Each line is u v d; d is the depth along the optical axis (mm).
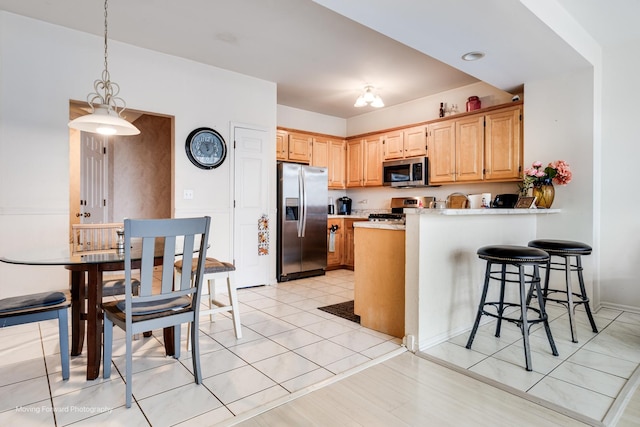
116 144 5551
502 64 3244
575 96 3398
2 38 2861
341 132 6254
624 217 3371
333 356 2330
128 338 1741
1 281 2904
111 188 5500
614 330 2814
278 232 4684
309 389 1902
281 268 4664
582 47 3064
